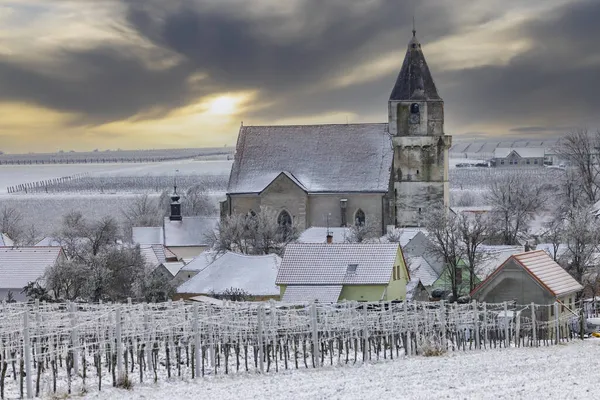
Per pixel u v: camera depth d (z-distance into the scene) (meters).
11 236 197.62
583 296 102.25
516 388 46.81
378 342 64.75
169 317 62.72
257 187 170.50
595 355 63.03
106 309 68.38
